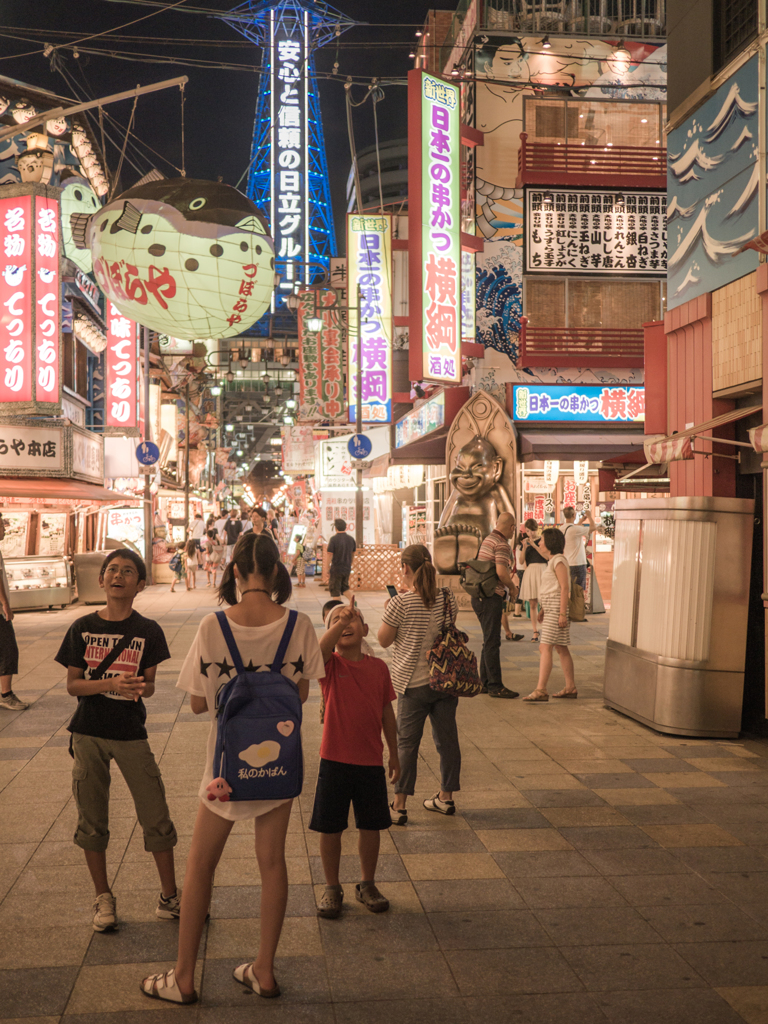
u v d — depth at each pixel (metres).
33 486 17.48
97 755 3.87
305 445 37.34
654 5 20.05
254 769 3.24
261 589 3.46
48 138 19.16
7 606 8.32
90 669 3.88
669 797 5.72
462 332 19.33
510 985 3.38
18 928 3.83
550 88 19.77
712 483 8.44
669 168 9.34
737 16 8.00
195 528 27.36
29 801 5.54
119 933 3.79
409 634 5.33
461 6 21.25
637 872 4.48
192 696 3.39
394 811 5.24
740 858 4.67
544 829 5.12
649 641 7.71
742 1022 3.12
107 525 24.39
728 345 8.14
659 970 3.49
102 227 7.73
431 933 3.82
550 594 8.85
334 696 4.13
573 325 19.73
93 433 21.38
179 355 34.22
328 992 3.33
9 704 8.29
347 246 22.97
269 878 3.34
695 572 7.34
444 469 22.81
